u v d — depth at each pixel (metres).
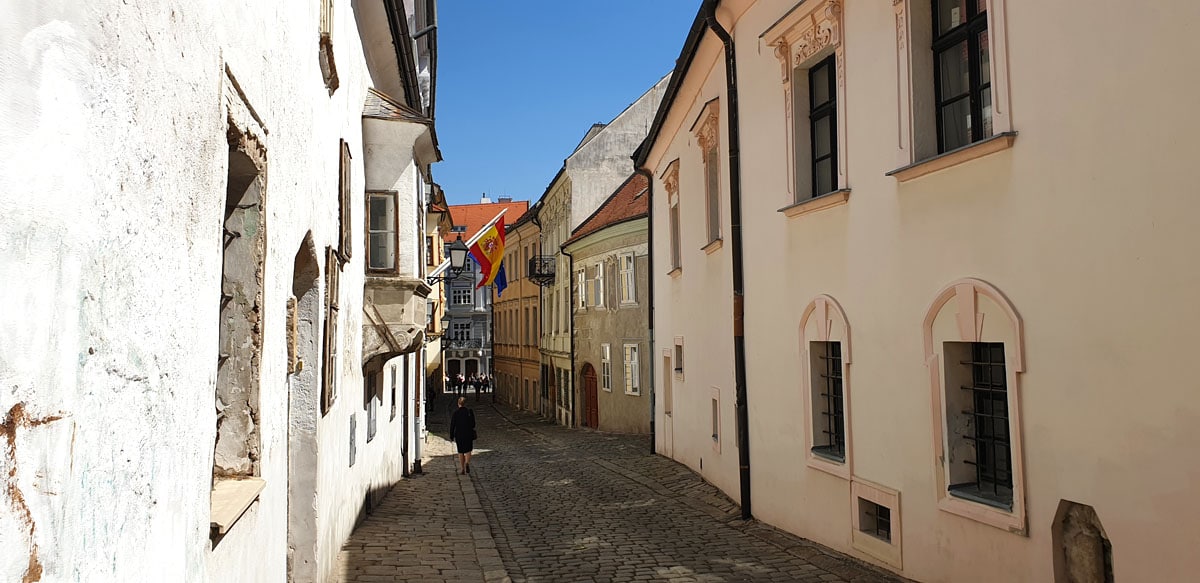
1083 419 5.42
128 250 2.35
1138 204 5.02
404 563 8.56
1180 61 4.75
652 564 8.80
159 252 2.61
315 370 6.69
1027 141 5.89
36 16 1.79
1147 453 4.95
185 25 2.85
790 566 8.44
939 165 6.84
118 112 2.25
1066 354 5.56
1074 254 5.50
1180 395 4.75
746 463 11.26
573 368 33.06
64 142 1.93
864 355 8.14
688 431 16.30
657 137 18.20
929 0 7.36
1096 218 5.32
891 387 7.68
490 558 8.97
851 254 8.39
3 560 1.67
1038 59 5.79
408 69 13.36
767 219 10.47
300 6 5.48
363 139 10.81
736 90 11.48
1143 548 4.97
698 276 14.97
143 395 2.49
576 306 33.06
